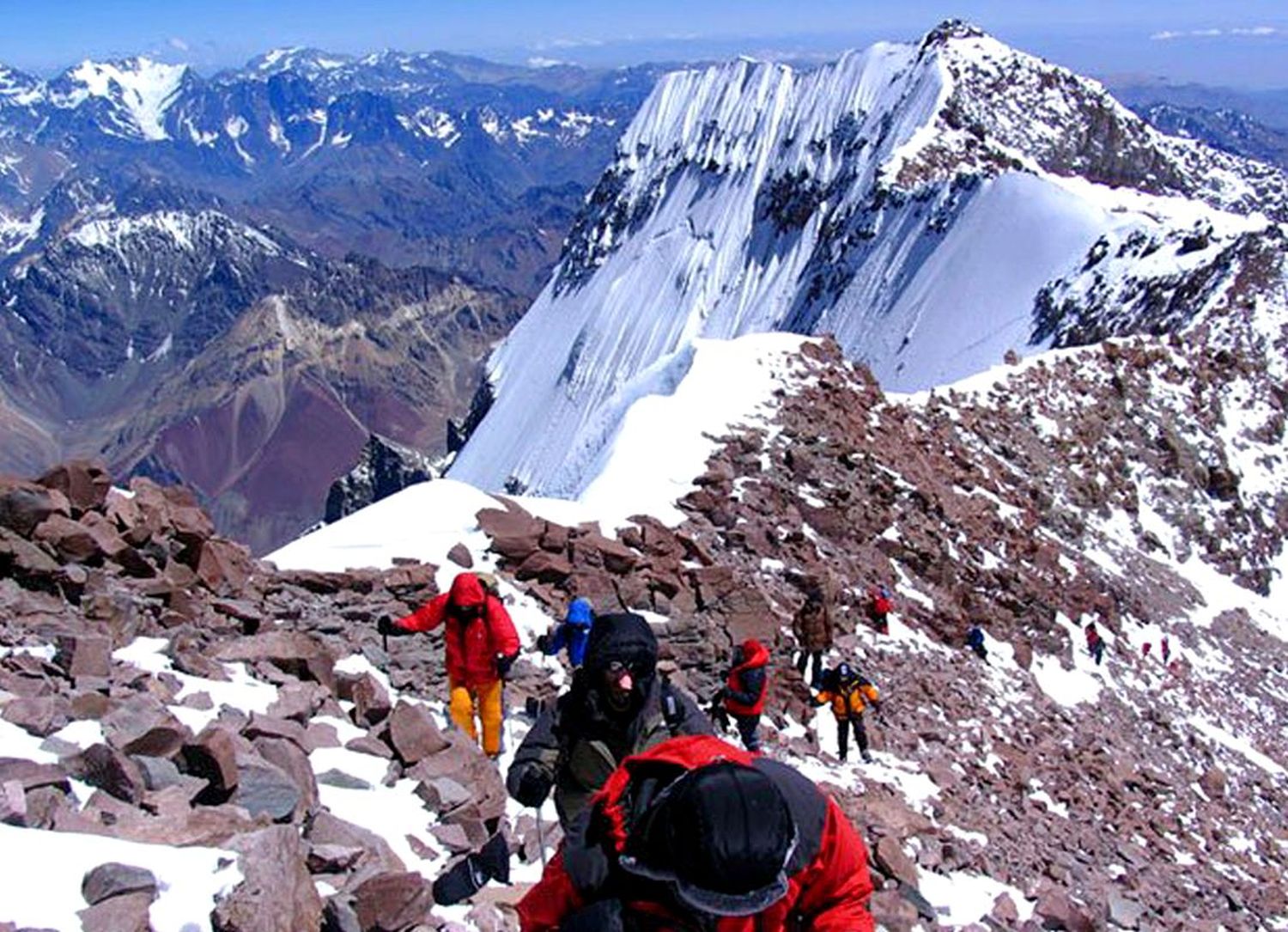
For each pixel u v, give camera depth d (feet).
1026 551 132.57
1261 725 146.61
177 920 20.39
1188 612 189.37
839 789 50.57
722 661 58.59
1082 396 241.96
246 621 42.88
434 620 38.52
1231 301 311.06
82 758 25.54
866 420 127.13
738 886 11.06
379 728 35.47
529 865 31.19
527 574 59.11
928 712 72.90
